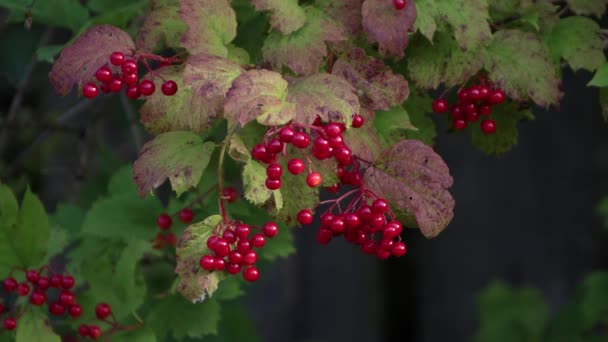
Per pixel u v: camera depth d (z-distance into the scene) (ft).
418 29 4.12
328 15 3.96
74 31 4.46
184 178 3.85
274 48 3.94
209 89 3.73
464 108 4.23
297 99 3.74
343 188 5.56
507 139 4.38
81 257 4.63
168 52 4.55
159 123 3.89
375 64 3.93
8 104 5.48
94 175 5.48
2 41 5.35
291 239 4.43
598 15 4.26
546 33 4.23
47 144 5.83
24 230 4.25
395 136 4.04
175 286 4.38
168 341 4.94
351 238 3.92
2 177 5.31
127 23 4.48
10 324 4.29
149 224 4.64
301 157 3.88
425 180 3.84
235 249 3.85
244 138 3.95
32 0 4.27
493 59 4.12
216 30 3.89
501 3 4.19
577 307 6.30
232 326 5.31
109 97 5.38
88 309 4.38
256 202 3.78
